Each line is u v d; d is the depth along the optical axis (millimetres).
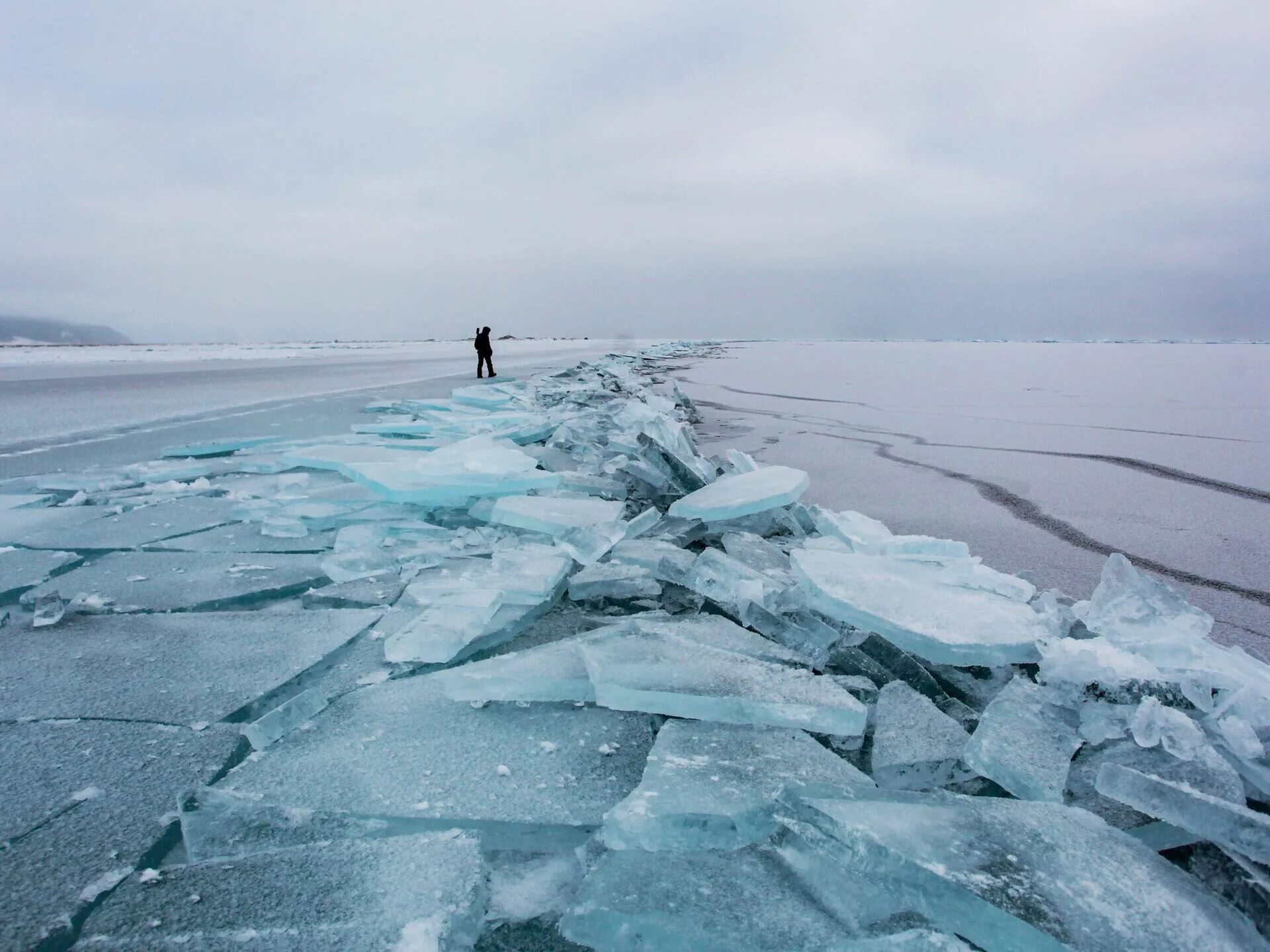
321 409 10547
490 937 1366
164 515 4457
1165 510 5621
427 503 4352
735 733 1938
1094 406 14812
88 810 1653
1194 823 1501
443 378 18250
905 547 3527
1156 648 2303
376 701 2199
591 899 1337
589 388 13477
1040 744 1909
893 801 1522
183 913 1323
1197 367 34281
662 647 2363
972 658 2426
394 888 1383
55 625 2748
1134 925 1243
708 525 4223
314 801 1687
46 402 11695
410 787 1749
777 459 8016
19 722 2031
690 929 1269
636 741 1990
